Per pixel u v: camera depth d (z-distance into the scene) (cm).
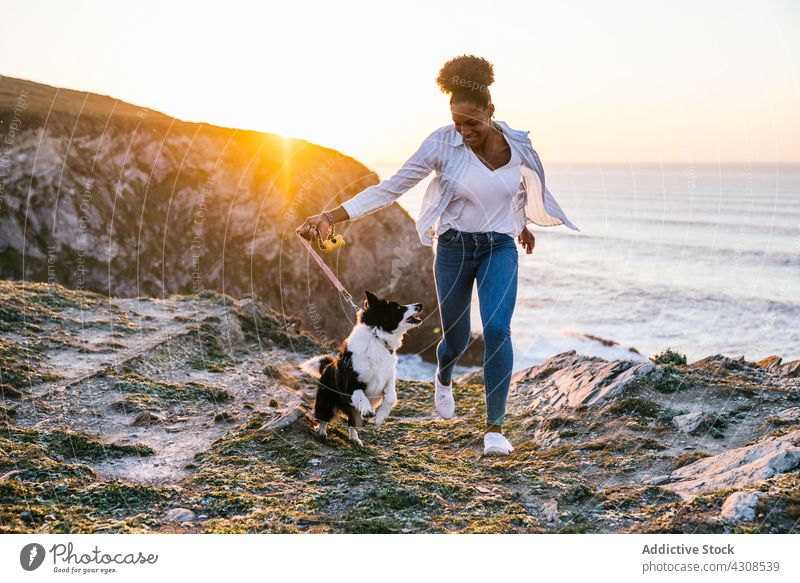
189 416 464
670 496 308
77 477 339
